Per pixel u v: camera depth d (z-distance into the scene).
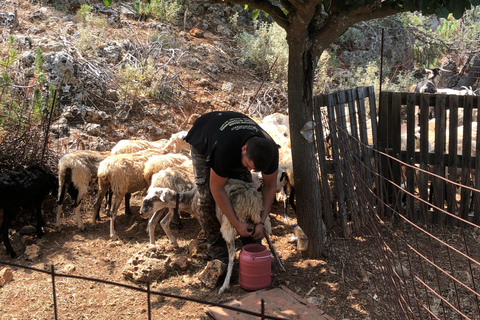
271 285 4.73
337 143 5.48
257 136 4.06
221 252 5.15
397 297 4.12
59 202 5.82
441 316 4.24
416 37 14.62
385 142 6.32
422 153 6.14
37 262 5.15
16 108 6.98
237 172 4.79
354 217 5.55
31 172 5.50
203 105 9.41
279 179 6.04
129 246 5.60
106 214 6.53
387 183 6.38
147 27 11.12
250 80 10.75
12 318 4.16
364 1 4.51
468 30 15.88
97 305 4.39
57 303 4.40
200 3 12.72
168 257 5.19
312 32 5.05
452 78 14.23
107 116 8.23
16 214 5.78
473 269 5.06
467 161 6.02
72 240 5.71
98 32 9.97
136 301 4.46
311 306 4.30
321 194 5.71
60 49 8.89
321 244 5.28
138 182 5.99
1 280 4.66
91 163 5.96
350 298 4.53
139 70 9.10
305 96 5.02
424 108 6.02
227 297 4.52
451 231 6.06
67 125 7.70
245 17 13.23
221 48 11.55
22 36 8.90
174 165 6.08
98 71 8.72
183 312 4.29
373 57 13.61
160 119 8.74
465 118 5.93
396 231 6.01
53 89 7.36
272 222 6.30
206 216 4.93
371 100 6.02
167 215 5.47
